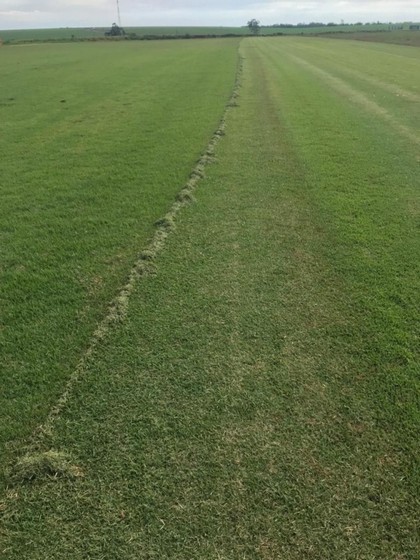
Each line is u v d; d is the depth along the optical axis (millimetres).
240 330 5156
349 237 7188
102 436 3912
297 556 3039
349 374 4516
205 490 3461
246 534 3168
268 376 4512
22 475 3561
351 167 10469
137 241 7246
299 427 3967
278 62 34969
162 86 23406
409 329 5117
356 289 5863
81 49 58375
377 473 3570
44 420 4070
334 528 3201
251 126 14312
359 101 18297
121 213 8312
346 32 116938
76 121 15984
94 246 7121
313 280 6090
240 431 3938
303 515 3283
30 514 3320
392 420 4008
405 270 6262
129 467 3648
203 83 23891
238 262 6551
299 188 9250
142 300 5711
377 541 3129
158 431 3949
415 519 3262
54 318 5426
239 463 3664
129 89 22812
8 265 6633
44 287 6059
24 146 13000
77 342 5016
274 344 4938
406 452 3730
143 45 66938
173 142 12812
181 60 38812
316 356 4758
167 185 9562
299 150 11766
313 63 33906
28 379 4512
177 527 3219
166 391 4355
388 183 9484
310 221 7789
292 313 5434
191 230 7543
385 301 5613
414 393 4273
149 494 3439
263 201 8633
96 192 9352
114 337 5059
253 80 24562
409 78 24641
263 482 3512
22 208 8641
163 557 3043
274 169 10383
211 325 5250
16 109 18312
